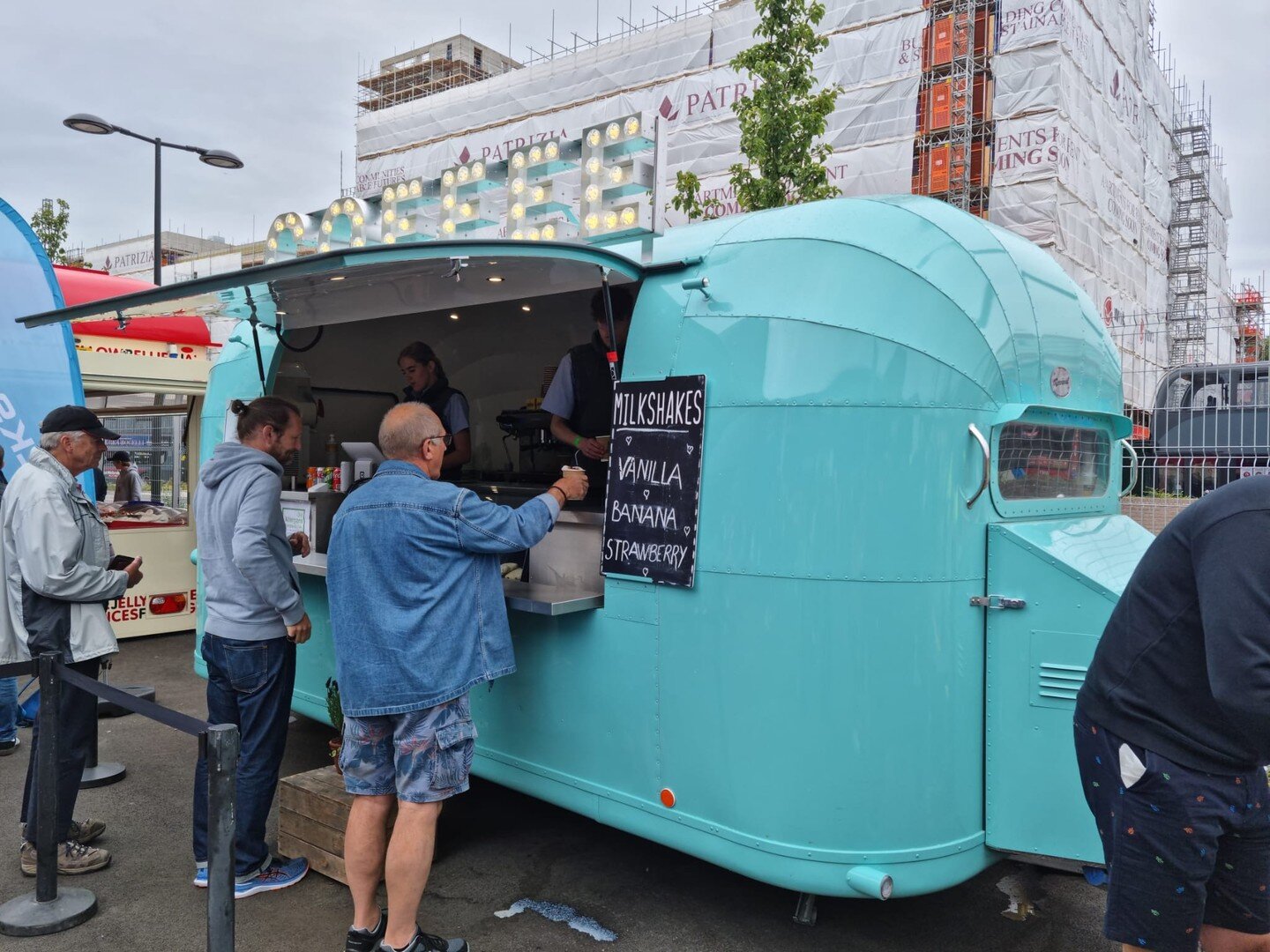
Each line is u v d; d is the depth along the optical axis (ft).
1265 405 22.17
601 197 9.96
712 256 9.48
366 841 8.76
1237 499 5.67
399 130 73.97
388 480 8.94
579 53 62.39
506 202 10.76
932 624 8.39
